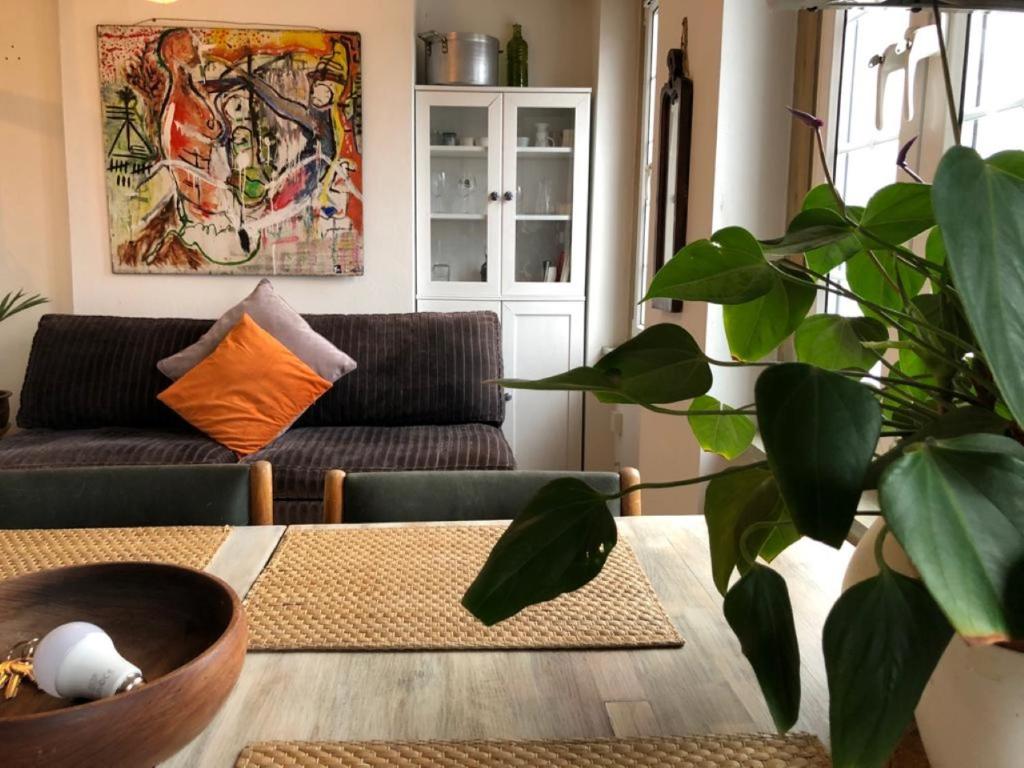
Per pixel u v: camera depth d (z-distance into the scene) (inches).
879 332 28.3
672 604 35.8
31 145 138.3
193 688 20.4
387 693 28.5
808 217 24.9
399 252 142.0
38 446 105.3
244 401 110.9
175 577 27.3
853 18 75.9
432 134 145.6
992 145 57.1
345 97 137.2
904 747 24.1
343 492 51.6
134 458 102.4
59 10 132.5
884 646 15.9
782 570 39.3
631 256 150.6
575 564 22.2
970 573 13.6
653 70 137.5
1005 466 15.2
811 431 15.9
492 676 29.7
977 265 13.5
